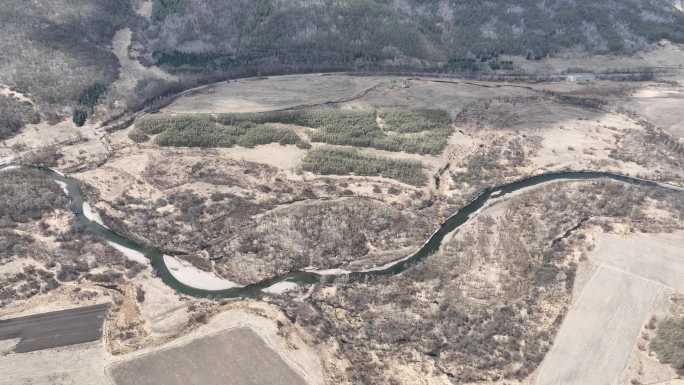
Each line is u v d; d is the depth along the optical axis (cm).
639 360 11619
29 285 13362
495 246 14825
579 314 12725
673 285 13538
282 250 14638
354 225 15425
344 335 12275
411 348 12012
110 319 12519
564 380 11244
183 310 12838
